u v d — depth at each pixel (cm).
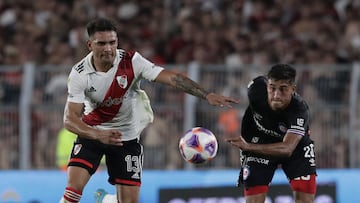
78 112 2412
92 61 2434
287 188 3556
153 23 4875
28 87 3981
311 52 4384
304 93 3869
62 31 4841
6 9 5072
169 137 3934
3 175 3769
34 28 4906
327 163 3872
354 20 4612
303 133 2473
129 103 2503
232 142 2377
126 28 4838
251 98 2539
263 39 4553
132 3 4966
